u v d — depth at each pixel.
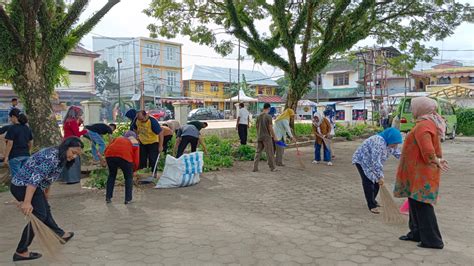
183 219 5.46
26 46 8.72
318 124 10.80
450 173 9.39
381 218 5.47
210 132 17.61
